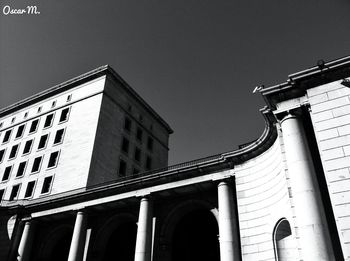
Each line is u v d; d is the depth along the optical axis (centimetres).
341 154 1530
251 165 2311
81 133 4150
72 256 2841
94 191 3025
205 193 2619
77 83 4778
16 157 4622
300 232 1491
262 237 2027
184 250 2695
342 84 1655
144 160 4881
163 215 2733
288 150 1706
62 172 3956
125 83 4822
